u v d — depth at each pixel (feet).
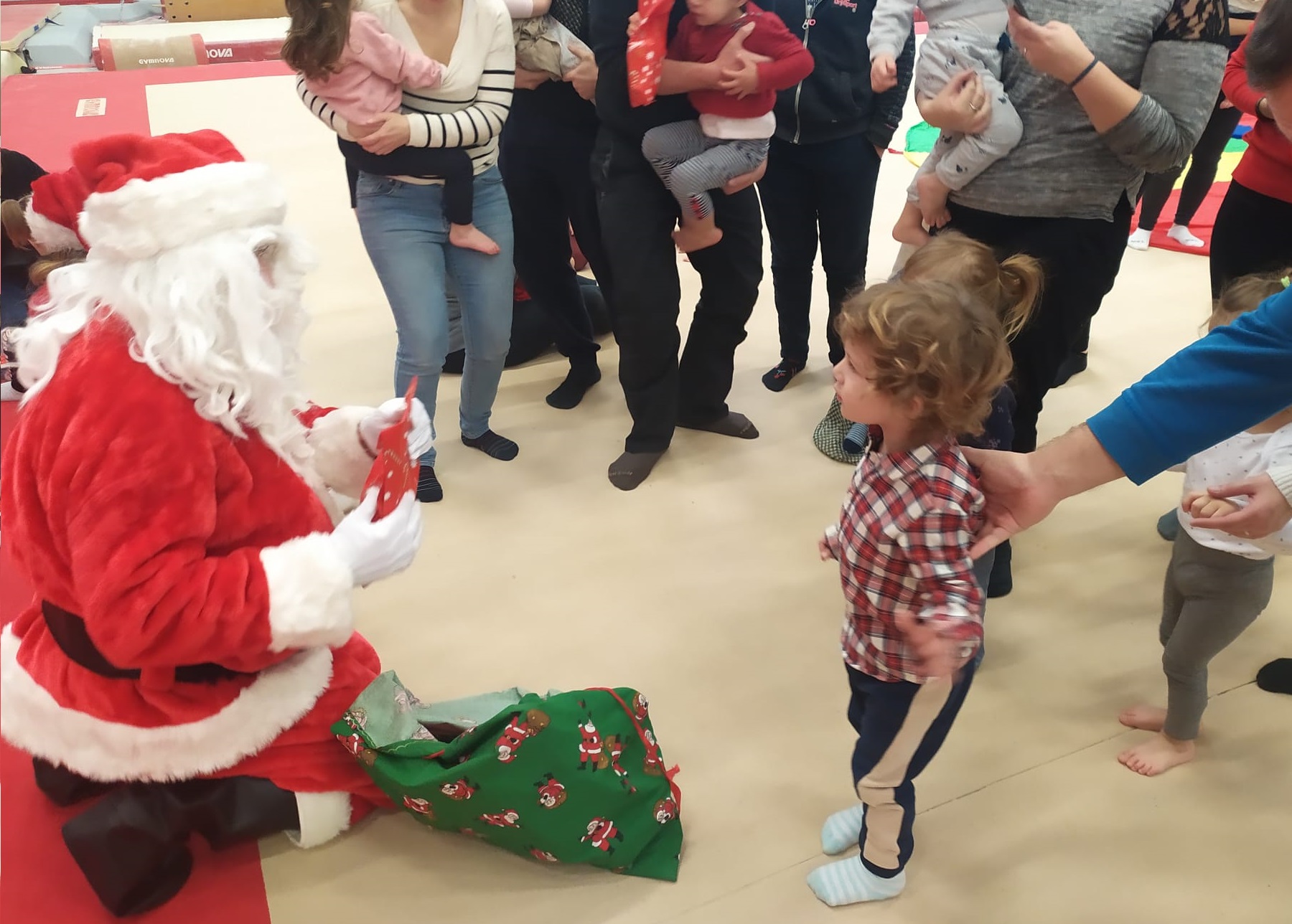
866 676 4.83
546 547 8.20
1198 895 5.42
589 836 5.33
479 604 7.55
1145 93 6.16
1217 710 6.58
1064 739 6.40
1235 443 5.43
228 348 4.30
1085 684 6.84
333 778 5.55
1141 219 13.61
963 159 6.59
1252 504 4.35
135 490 4.12
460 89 7.50
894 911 5.34
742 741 6.40
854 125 8.77
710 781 6.13
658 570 7.95
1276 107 4.47
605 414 10.11
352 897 5.43
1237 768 6.16
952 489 4.27
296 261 4.67
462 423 9.37
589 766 5.23
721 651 7.14
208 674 5.02
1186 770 6.15
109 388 4.14
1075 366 10.67
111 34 24.38
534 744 5.09
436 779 5.14
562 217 9.35
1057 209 6.50
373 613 7.45
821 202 9.25
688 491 8.93
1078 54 5.87
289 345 4.80
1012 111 6.42
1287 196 7.62
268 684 5.20
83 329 4.29
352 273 13.03
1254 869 5.56
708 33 7.47
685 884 5.52
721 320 9.11
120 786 5.41
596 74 7.96
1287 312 3.93
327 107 7.27
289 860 5.63
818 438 9.53
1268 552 5.25
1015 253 6.53
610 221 8.13
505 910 5.38
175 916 5.29
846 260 9.52
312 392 10.18
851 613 4.83
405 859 5.67
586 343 10.12
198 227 4.18
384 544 4.77
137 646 4.27
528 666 6.97
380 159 7.53
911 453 4.36
